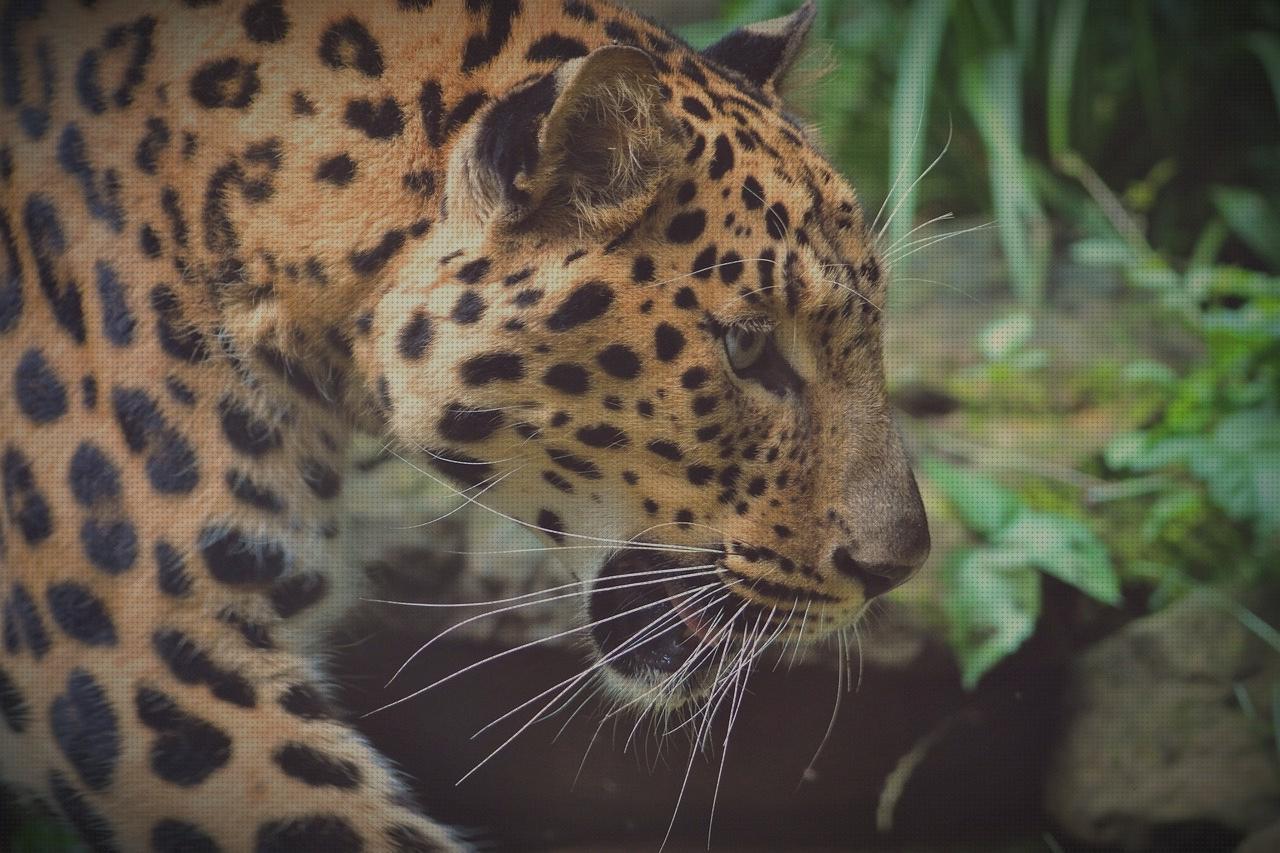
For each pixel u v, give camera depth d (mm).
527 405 3443
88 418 3439
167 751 3430
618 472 3459
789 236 3436
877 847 3721
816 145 3482
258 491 3459
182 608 3438
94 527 3434
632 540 3475
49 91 3467
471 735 3699
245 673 3447
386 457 3668
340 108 3447
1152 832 3678
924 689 3701
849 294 3449
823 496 3465
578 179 3418
